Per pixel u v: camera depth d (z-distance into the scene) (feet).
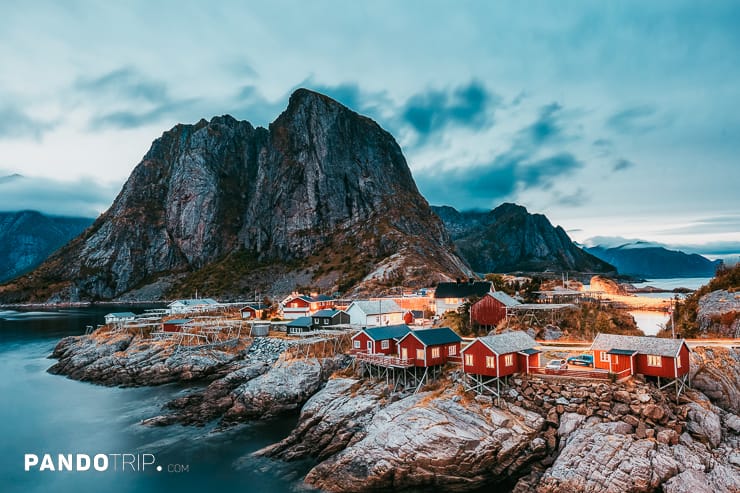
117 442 187.21
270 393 211.41
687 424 140.36
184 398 231.71
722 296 220.64
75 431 200.54
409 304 393.50
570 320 243.81
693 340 197.16
